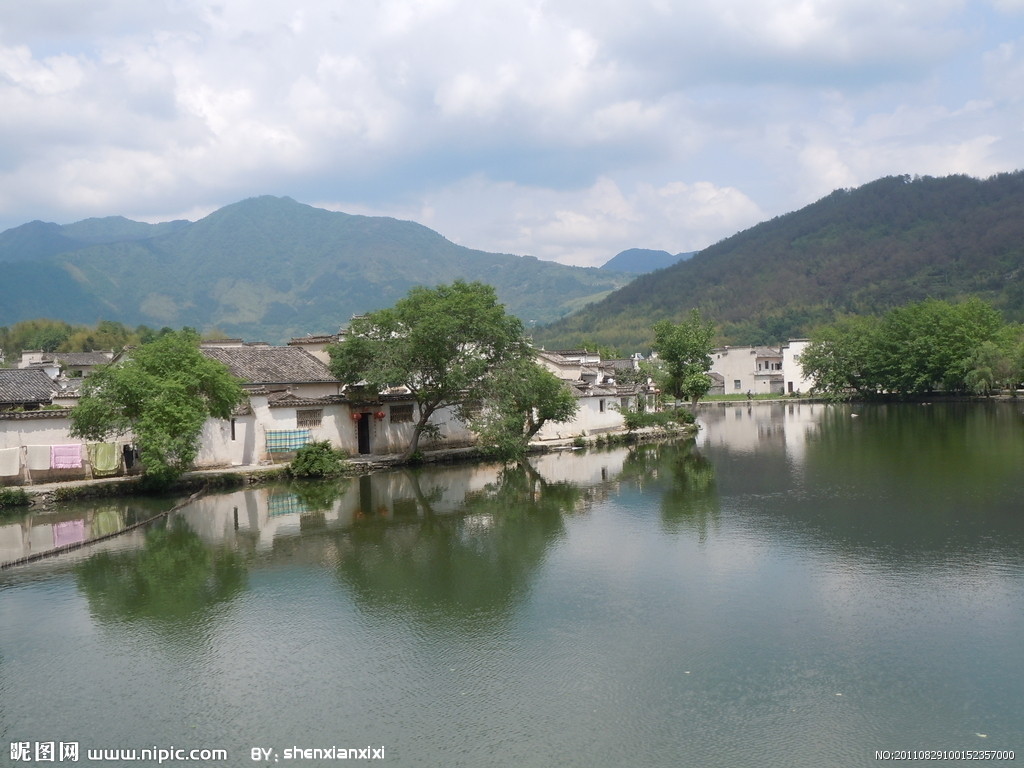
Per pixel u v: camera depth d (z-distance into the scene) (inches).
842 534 1030.4
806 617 725.3
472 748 514.6
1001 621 703.7
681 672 615.5
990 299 6082.7
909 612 732.0
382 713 564.1
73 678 634.8
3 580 909.8
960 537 994.1
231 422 1660.9
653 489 1453.0
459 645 681.0
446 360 1738.4
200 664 657.0
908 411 3297.2
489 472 1755.7
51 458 1414.9
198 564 962.7
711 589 814.5
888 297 7253.9
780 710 553.6
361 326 1807.3
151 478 1434.5
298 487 1555.1
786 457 1862.7
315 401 1784.0
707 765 489.4
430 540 1063.6
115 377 1400.1
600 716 551.5
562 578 867.4
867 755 496.7
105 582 893.8
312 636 712.4
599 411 2564.0
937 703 558.6
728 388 5393.7
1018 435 2102.6
